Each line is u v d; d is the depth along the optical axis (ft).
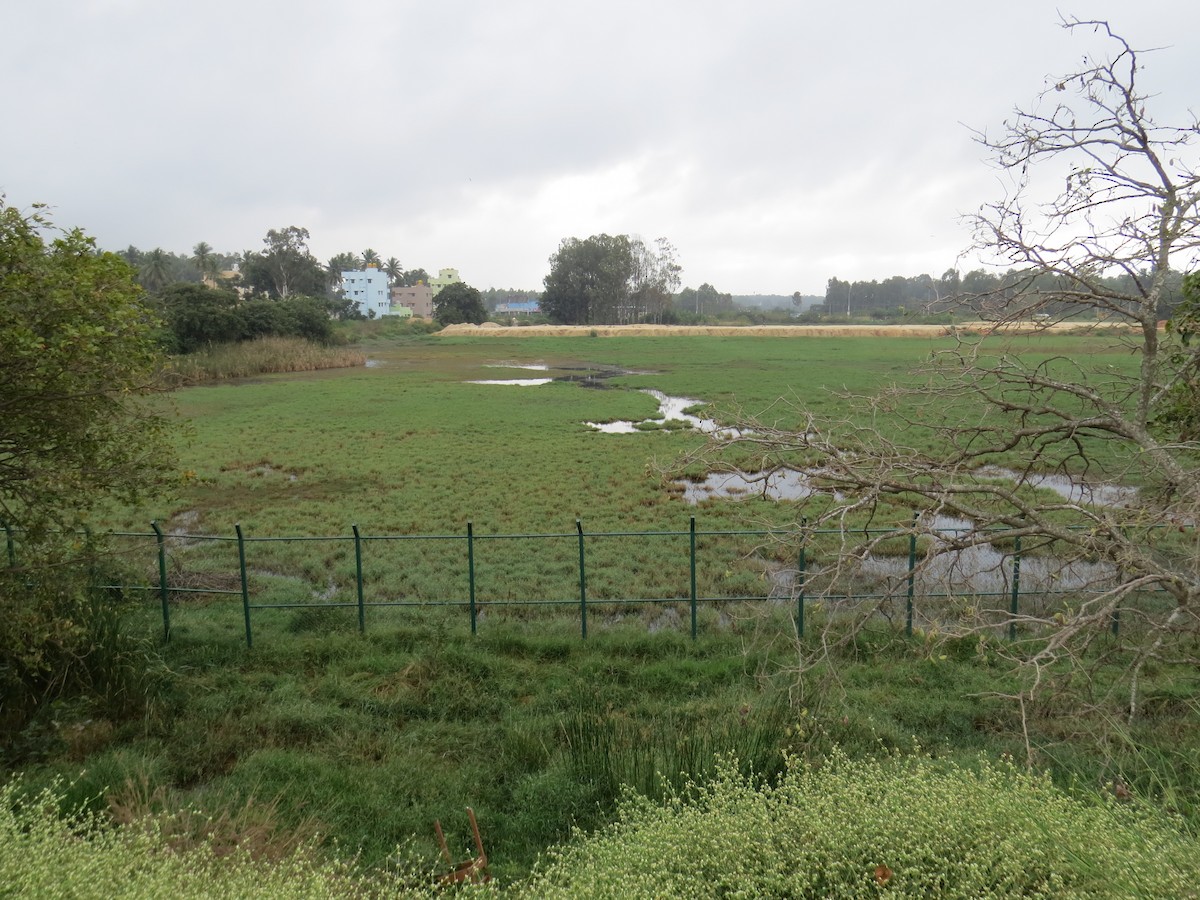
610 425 107.34
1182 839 15.66
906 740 27.09
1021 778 17.80
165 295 188.24
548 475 74.69
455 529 57.11
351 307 406.41
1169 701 28.91
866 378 159.94
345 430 101.19
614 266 418.10
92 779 23.48
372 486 71.10
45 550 27.94
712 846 15.70
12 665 27.76
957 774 18.04
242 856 16.49
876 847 15.10
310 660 34.58
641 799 18.39
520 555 50.11
